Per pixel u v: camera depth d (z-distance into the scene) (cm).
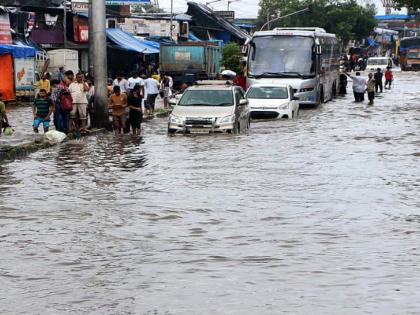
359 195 1769
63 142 2884
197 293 1023
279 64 4800
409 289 1034
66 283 1077
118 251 1256
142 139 2986
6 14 4703
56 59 5241
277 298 999
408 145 2784
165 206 1636
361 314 934
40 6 5497
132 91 3188
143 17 7731
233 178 2016
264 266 1157
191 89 3200
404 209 1605
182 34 8238
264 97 4006
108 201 1698
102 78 3312
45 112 2978
